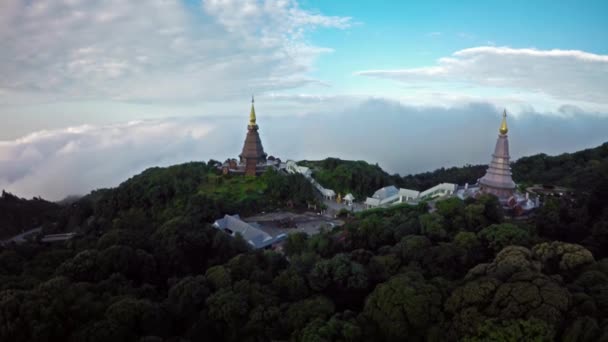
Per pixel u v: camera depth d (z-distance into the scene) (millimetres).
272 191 196750
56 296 78188
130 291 91250
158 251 115688
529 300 64125
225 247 122062
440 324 69750
